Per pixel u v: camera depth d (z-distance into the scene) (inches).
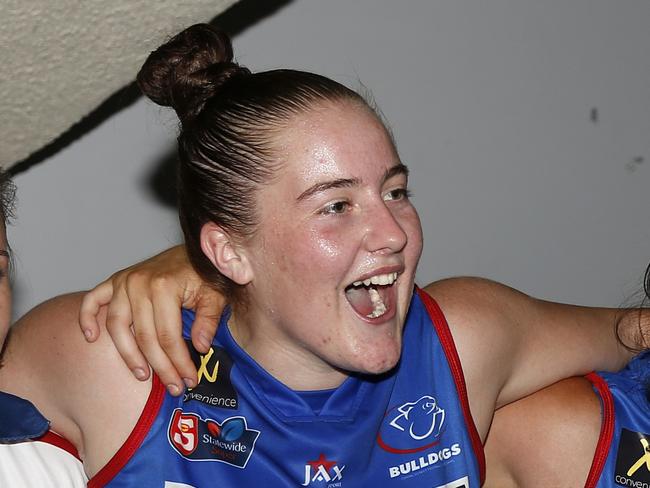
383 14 118.7
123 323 70.4
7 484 66.4
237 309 70.6
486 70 122.1
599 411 75.2
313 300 65.2
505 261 125.0
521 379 75.9
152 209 114.8
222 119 66.5
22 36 79.6
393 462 72.2
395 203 66.3
